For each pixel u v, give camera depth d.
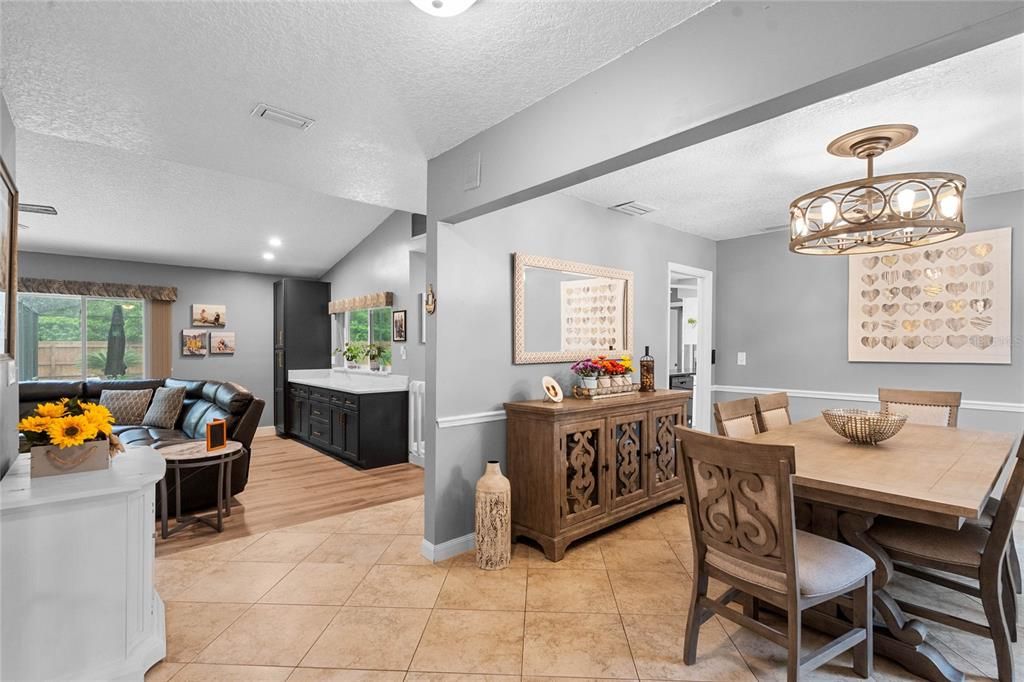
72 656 1.71
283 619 2.27
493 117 2.41
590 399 3.33
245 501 4.03
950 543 1.95
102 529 1.77
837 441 2.59
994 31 1.15
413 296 5.39
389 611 2.33
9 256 2.11
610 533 3.32
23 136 3.71
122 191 4.64
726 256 5.12
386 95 2.19
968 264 3.65
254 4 1.59
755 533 1.69
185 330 6.62
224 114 2.36
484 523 2.77
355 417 5.13
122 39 1.77
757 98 1.49
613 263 4.05
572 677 1.87
